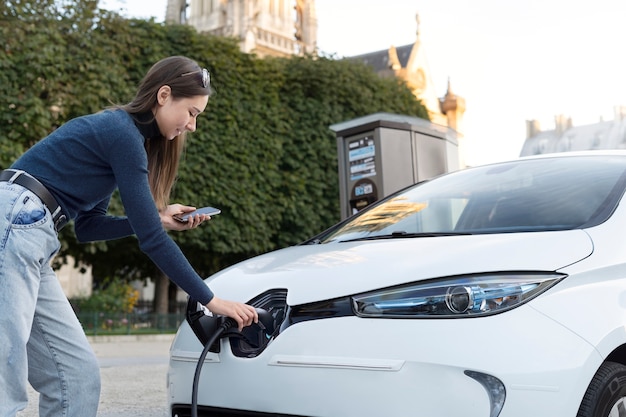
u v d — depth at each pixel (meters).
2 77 13.08
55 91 13.66
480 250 2.27
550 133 71.50
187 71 2.21
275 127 17.06
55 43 13.76
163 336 14.95
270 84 17.22
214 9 56.16
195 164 15.49
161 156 2.36
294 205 17.00
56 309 2.20
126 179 2.12
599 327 2.07
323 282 2.34
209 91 2.28
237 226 16.09
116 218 2.52
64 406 2.22
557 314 2.05
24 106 13.22
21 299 1.98
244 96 16.64
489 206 2.91
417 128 8.04
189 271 2.18
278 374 2.23
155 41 15.54
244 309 2.28
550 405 1.93
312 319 2.27
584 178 2.88
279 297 2.43
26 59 13.31
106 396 5.01
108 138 2.11
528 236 2.36
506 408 1.94
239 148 16.23
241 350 2.39
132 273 21.64
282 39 55.22
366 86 19.05
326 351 2.17
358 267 2.37
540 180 3.01
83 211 2.44
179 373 2.55
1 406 1.96
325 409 2.13
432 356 2.03
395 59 55.97
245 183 16.17
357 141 8.10
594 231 2.40
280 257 2.86
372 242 2.76
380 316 2.16
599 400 2.06
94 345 12.45
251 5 53.53
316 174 17.38
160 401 4.79
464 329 2.04
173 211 2.47
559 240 2.31
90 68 14.00
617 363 2.18
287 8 57.16
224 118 16.11
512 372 1.95
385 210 3.35
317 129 17.70
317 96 18.05
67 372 2.21
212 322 2.41
